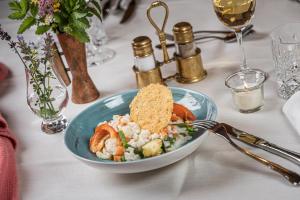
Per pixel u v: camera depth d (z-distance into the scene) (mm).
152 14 1937
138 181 1050
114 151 1078
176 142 1075
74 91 1444
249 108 1205
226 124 1098
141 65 1396
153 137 1076
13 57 1844
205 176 1018
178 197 979
